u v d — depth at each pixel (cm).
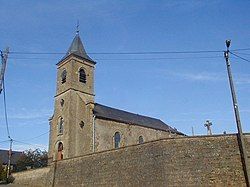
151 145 2241
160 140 2186
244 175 1916
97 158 2667
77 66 4284
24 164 5034
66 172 2984
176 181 2044
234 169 1958
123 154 2441
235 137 2028
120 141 4175
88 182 2669
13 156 6588
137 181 2255
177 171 2064
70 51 4419
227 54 1912
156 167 2150
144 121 5009
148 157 2234
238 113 1855
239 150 1984
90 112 3981
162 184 2070
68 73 4216
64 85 4225
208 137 2089
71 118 3928
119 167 2434
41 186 3284
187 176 2033
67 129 3859
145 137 4591
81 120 4009
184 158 2078
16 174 3894
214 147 2050
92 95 4294
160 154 2152
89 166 2722
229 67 1898
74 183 2828
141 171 2250
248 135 2009
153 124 5084
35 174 3481
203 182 1989
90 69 4447
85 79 4316
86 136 3875
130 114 4991
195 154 2067
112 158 2525
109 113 4441
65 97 4122
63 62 4388
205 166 2020
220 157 2012
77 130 3928
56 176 3111
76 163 2894
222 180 1961
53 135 4106
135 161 2322
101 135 3950
